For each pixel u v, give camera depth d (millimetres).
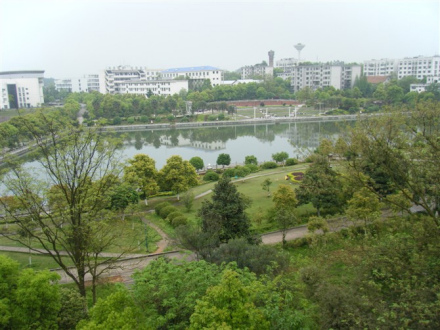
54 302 16344
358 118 24875
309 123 119188
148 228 36625
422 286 15945
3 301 15422
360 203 29688
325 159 37188
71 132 23703
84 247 22562
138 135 104875
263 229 34750
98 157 23844
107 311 13859
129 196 38031
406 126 21547
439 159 19266
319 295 15961
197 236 26609
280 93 162750
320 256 23219
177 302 15578
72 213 22328
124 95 137250
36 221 23344
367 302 14953
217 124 119188
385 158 20844
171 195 48594
